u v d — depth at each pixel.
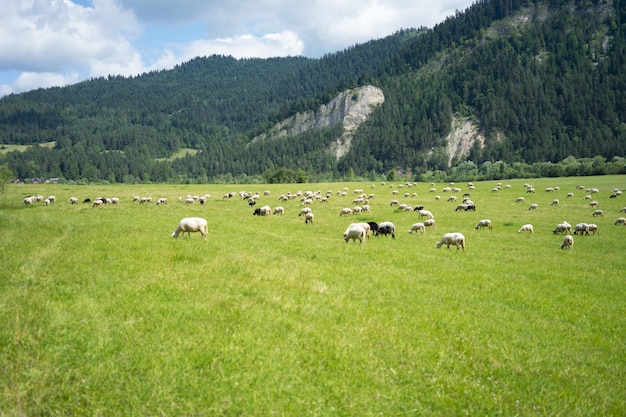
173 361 10.37
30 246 23.75
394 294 18.08
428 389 10.37
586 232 43.72
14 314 12.70
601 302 19.27
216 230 35.41
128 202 70.56
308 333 12.68
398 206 69.25
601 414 9.94
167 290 15.75
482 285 21.03
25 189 88.81
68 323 12.21
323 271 21.11
